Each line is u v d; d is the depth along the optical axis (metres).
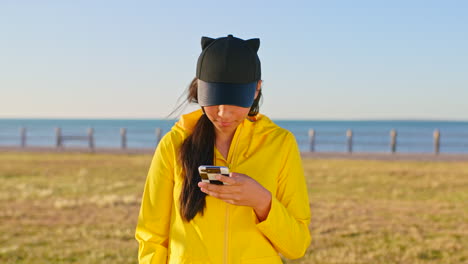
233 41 1.46
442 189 11.30
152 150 22.06
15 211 8.59
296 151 1.67
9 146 23.97
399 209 8.98
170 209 1.65
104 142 39.38
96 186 11.77
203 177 1.38
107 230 7.26
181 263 1.52
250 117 1.68
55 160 17.62
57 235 6.95
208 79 1.44
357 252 6.16
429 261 5.80
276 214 1.43
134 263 5.65
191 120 1.69
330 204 9.41
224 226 1.50
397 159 17.59
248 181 1.36
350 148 20.73
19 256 5.88
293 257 1.59
